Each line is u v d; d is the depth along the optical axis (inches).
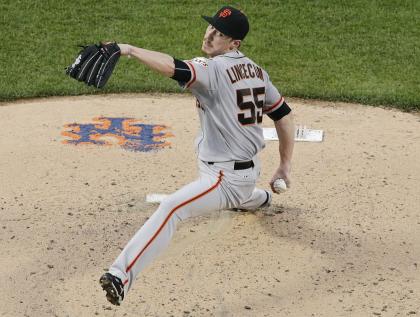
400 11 2037.4
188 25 1946.4
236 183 849.5
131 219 1030.4
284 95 1606.8
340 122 1450.5
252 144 856.9
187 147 1298.0
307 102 1572.3
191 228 1005.2
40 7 2023.9
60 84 1641.2
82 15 1990.7
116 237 981.8
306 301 842.2
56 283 874.8
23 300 841.5
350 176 1183.6
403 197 1107.9
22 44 1841.8
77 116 1450.5
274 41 1879.9
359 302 839.7
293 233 994.1
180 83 803.4
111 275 774.5
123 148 1285.7
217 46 850.1
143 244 796.0
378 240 978.7
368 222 1027.9
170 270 903.1
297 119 1460.4
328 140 1344.7
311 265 916.0
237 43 854.5
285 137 932.0
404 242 973.8
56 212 1048.8
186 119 1443.2
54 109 1491.1
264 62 1772.9
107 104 1526.8
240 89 836.6
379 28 1950.1
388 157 1268.5
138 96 1584.6
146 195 1104.8
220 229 1003.3
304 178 1171.9
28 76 1681.8
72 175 1172.5
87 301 840.9
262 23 1966.0
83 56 756.6
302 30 1935.3
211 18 848.9
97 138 1331.2
